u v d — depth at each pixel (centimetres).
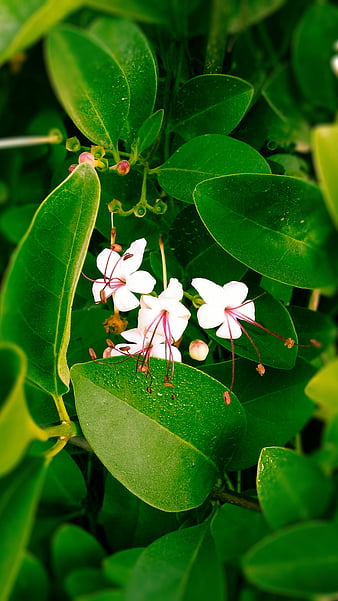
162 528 27
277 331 27
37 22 20
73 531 23
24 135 27
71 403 28
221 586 22
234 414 26
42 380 26
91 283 30
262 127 27
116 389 25
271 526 22
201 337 29
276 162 27
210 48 26
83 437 27
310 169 27
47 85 26
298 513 22
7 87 26
